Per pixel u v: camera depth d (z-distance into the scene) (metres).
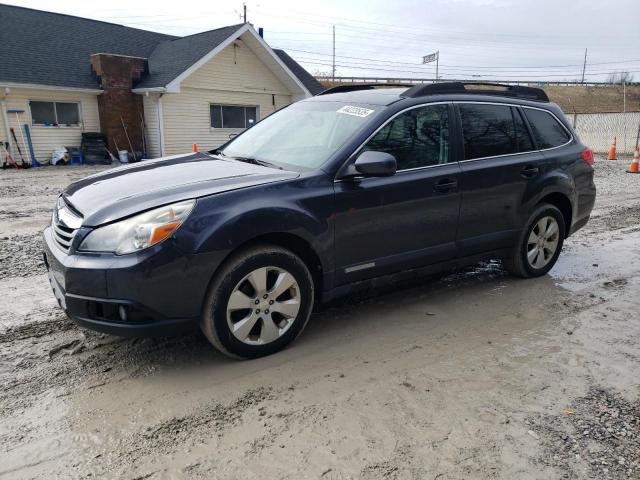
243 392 3.04
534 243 5.04
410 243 4.02
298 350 3.58
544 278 5.25
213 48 19.38
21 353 3.45
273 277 3.40
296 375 3.25
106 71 18.55
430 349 3.64
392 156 3.55
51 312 4.13
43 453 2.49
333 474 2.38
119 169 4.02
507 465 2.46
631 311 4.41
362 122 3.86
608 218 8.45
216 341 3.23
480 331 3.96
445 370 3.35
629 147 23.97
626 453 2.56
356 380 3.20
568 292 4.85
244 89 21.52
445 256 4.29
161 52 21.53
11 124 17.12
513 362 3.47
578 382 3.23
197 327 3.18
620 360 3.53
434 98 4.21
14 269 5.27
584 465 2.47
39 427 2.68
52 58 18.88
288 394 3.03
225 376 3.21
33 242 6.45
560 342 3.79
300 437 2.64
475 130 4.43
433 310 4.36
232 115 21.61
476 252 4.54
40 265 5.44
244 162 3.96
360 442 2.61
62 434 2.63
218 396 3.00
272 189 3.35
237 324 3.28
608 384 3.21
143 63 19.61
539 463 2.48
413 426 2.74
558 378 3.27
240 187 3.29
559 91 65.75
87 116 18.98
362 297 4.64
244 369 3.30
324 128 4.04
